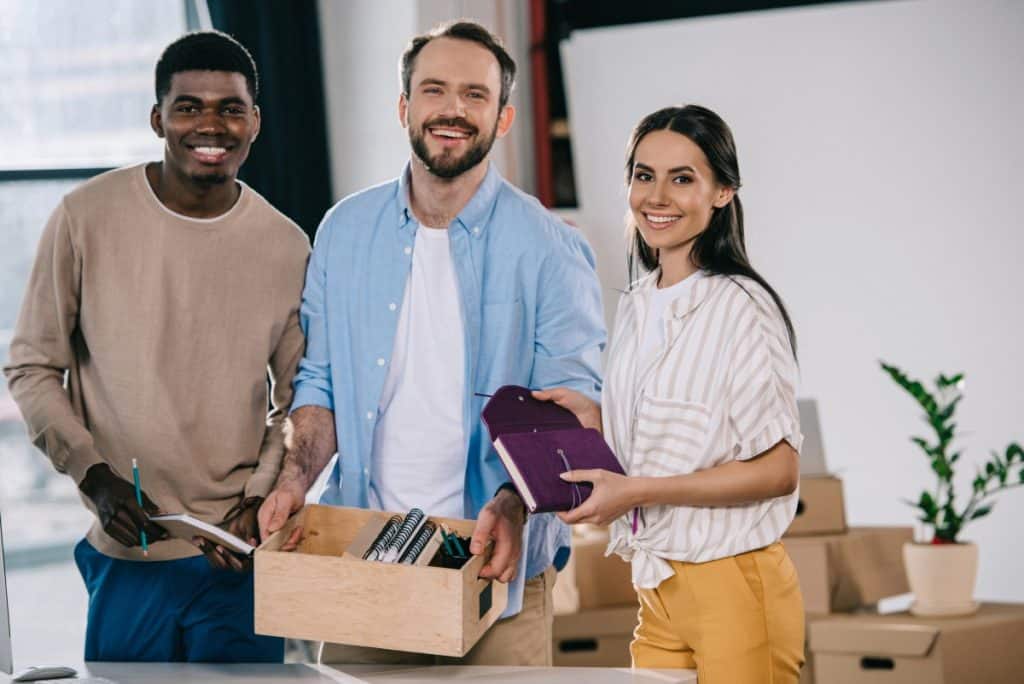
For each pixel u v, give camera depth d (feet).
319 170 14.71
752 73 15.37
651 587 7.45
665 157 7.42
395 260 8.32
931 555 12.19
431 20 14.46
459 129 7.95
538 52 16.31
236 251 8.56
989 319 14.42
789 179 15.26
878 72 14.78
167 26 14.03
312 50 14.61
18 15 13.25
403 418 8.35
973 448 14.55
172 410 8.43
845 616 12.39
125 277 8.39
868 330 14.99
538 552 8.27
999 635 11.91
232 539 7.32
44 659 13.89
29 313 8.52
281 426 8.87
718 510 7.27
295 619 6.95
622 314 7.92
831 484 12.82
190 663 7.69
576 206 16.49
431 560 7.39
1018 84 14.15
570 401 7.82
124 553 8.67
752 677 7.20
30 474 14.35
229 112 8.32
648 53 15.90
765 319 7.29
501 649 8.21
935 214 14.61
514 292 8.27
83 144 13.61
